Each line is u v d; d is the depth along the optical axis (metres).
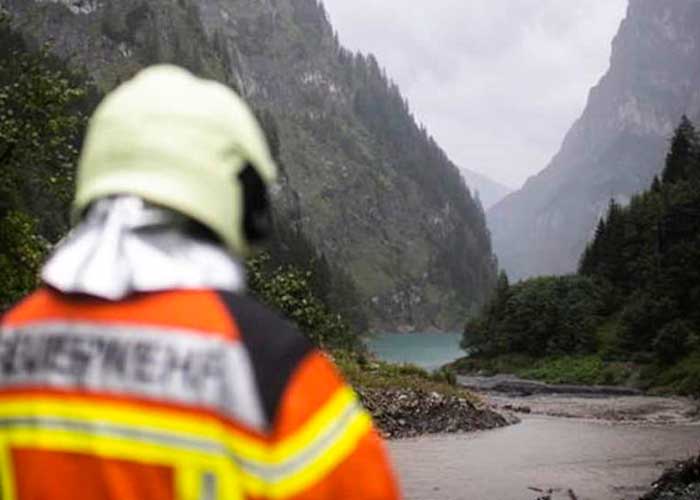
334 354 40.41
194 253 1.55
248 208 1.67
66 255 1.56
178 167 1.55
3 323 1.64
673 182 122.81
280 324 1.51
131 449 1.44
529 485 23.05
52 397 1.50
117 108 1.60
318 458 1.41
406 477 23.86
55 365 1.52
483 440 33.59
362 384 37.44
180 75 1.67
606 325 97.94
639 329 88.75
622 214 110.81
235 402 1.43
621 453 30.89
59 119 15.87
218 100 1.64
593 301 100.06
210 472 1.42
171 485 1.43
